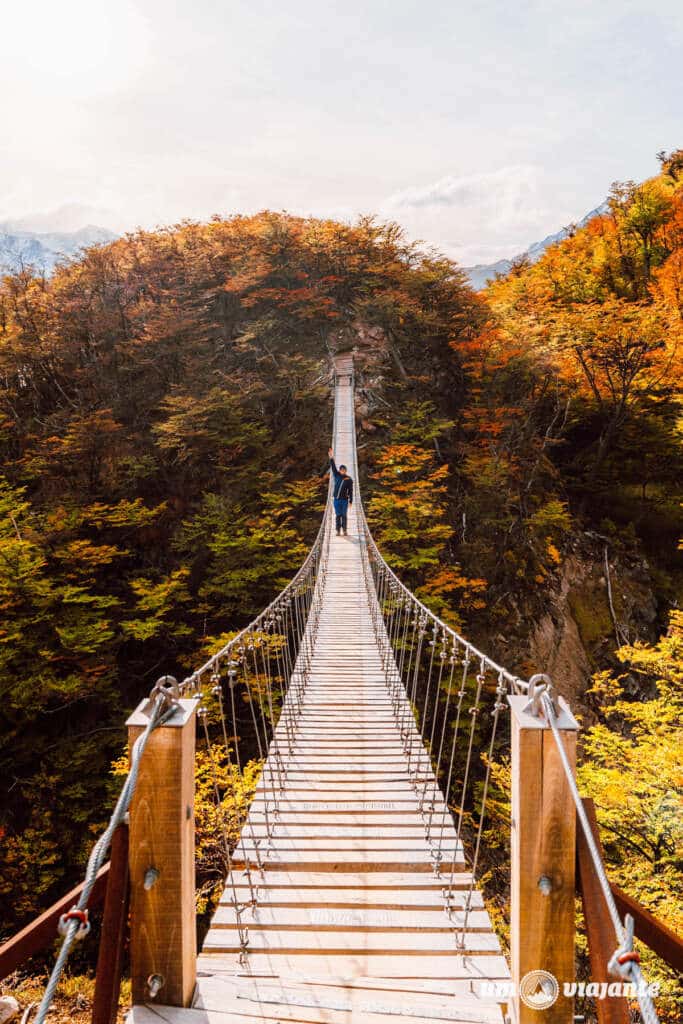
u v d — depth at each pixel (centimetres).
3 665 1257
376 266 2989
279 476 1981
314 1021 197
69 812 1195
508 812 1072
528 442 2267
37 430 2283
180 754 168
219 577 1588
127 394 2409
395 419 2333
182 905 170
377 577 1121
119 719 1406
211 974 243
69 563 1592
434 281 2762
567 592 1947
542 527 2017
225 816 743
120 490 2006
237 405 2169
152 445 2161
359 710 606
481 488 1950
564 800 160
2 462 2172
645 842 773
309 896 313
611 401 2417
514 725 167
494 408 2225
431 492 1773
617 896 164
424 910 303
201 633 1672
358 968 256
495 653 1681
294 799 427
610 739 861
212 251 3005
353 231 3123
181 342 2428
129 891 171
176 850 168
